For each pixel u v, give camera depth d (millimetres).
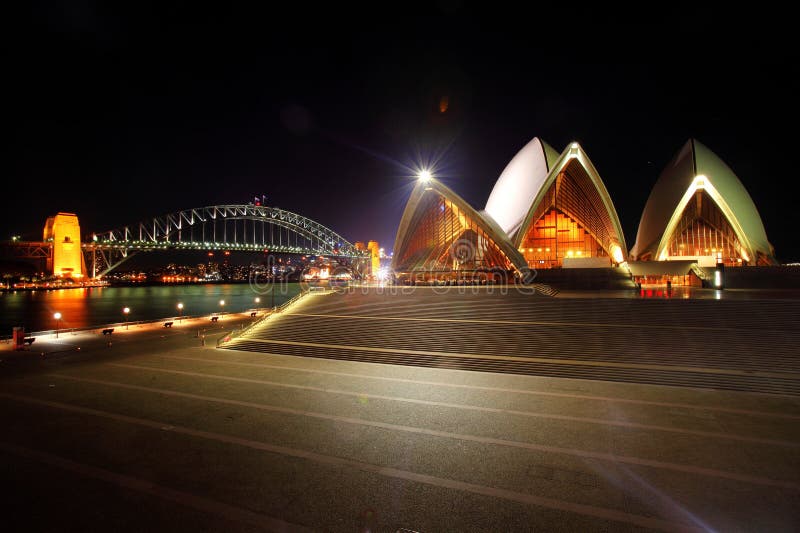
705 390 11305
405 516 5785
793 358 12492
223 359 16453
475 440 8297
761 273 25531
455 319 18703
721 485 6453
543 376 13016
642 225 33875
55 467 7301
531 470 7066
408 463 7375
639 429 8688
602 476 6809
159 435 8672
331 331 19141
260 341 19234
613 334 15234
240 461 7488
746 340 13758
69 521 5719
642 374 12453
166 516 5824
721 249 31297
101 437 8586
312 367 14750
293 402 10758
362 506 6039
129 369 14789
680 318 16141
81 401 11000
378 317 20359
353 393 11500
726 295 20016
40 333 24172
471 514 5824
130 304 67312
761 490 6293
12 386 12609
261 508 6004
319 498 6258
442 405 10406
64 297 85500
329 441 8320
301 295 27547
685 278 28484
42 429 9023
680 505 5941
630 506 5949
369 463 7391
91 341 21781
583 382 12258
